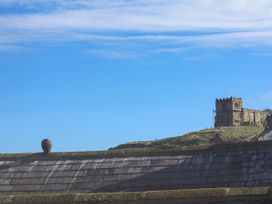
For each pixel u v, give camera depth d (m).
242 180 34.03
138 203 33.09
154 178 36.69
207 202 31.72
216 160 36.16
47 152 41.12
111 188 36.97
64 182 38.56
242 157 35.44
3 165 41.28
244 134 161.88
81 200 34.22
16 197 35.75
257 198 30.70
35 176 39.69
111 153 39.56
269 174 33.25
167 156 37.91
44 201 35.06
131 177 37.28
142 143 156.62
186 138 159.88
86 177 38.38
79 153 40.38
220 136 158.62
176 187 35.62
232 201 31.20
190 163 36.78
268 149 34.78
